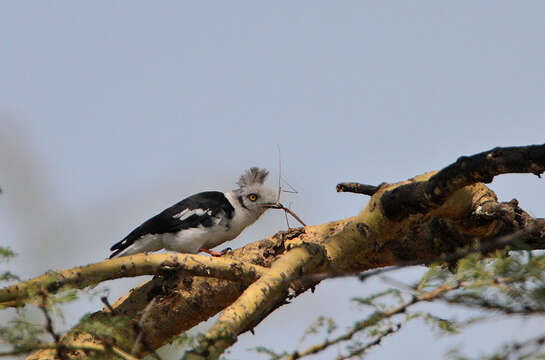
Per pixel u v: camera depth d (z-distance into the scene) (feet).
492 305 22.25
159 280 40.55
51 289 31.81
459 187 33.24
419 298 24.02
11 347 22.97
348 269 40.75
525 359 19.97
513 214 38.29
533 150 29.81
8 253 25.63
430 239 40.14
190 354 24.45
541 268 22.11
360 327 24.85
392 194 35.96
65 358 24.00
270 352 24.98
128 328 26.55
